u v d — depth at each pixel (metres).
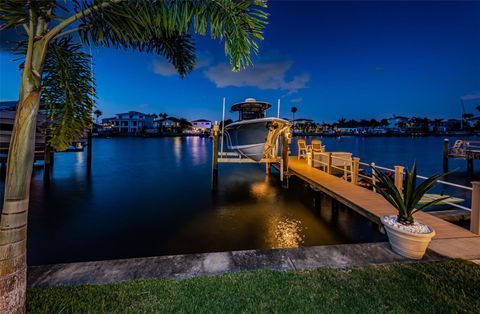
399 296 2.38
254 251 3.33
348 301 2.32
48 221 6.86
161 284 2.55
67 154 25.19
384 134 95.62
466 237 3.70
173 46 3.64
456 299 2.32
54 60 2.60
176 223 6.78
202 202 8.93
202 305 2.27
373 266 2.92
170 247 5.37
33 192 10.09
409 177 3.27
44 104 2.68
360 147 39.09
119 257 4.95
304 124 103.38
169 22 2.18
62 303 2.22
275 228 6.48
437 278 2.64
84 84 2.78
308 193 10.27
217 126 10.92
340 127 114.25
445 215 5.91
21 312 1.82
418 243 2.99
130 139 60.53
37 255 5.02
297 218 7.27
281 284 2.58
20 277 1.80
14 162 1.73
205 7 2.18
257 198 9.55
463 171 16.50
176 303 2.28
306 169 11.20
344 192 6.74
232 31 2.21
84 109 2.82
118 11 2.07
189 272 2.80
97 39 2.26
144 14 2.13
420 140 65.44
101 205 8.41
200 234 6.05
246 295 2.40
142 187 11.25
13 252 1.76
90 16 2.07
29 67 1.70
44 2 1.69
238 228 6.45
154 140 57.94
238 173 15.72
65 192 10.13
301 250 3.36
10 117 12.75
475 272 2.74
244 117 12.54
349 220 7.09
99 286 2.49
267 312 2.19
